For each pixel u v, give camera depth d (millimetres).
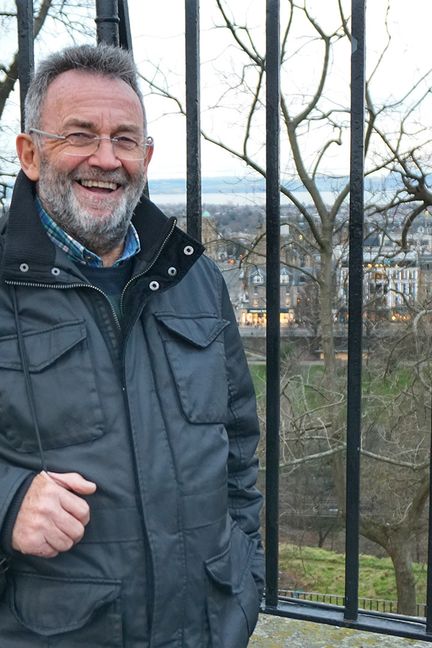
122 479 1006
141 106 1148
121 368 1047
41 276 1022
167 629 1013
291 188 7293
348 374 1488
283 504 9234
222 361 1179
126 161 1111
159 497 1019
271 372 1536
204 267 1263
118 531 996
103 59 1105
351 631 1550
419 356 7492
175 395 1083
